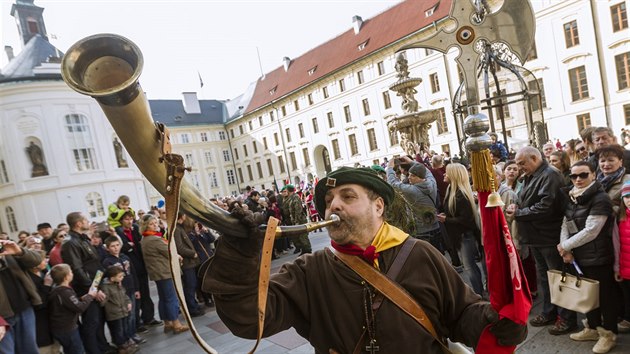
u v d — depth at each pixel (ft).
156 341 16.03
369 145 118.83
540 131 23.12
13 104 62.95
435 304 4.00
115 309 14.66
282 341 13.70
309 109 137.49
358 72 119.14
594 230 8.86
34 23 89.10
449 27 8.41
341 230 4.08
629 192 8.50
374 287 3.94
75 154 66.23
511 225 11.91
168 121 169.58
